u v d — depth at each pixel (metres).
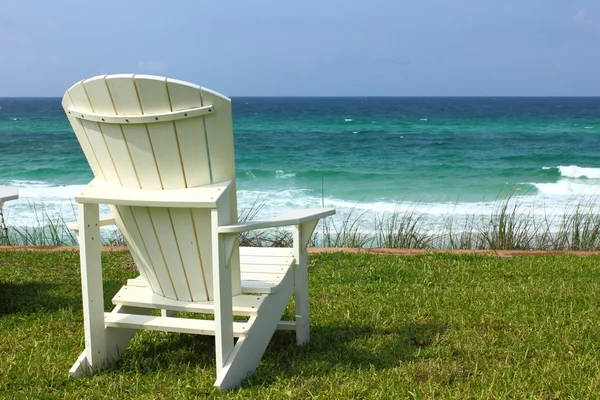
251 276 3.33
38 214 12.84
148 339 3.65
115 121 2.72
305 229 3.54
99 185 3.00
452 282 5.18
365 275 5.43
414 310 4.30
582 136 38.34
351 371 3.12
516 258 6.21
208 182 2.82
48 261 5.96
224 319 2.85
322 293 4.83
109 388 2.91
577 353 3.37
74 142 34.22
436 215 13.22
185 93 2.61
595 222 8.77
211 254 2.94
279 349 3.54
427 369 3.10
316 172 22.05
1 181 20.44
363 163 25.58
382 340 3.65
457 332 3.76
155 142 2.74
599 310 4.21
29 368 3.13
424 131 42.62
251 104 115.00
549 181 20.30
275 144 34.34
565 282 5.10
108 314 3.20
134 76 2.61
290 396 2.79
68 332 3.80
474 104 113.88
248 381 2.95
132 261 6.09
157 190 2.86
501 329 3.83
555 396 2.79
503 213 8.96
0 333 3.80
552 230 11.16
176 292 3.16
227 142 2.72
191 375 3.08
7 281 5.15
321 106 100.12
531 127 45.81
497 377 3.01
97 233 3.05
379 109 84.12
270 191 18.19
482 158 27.12
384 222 12.17
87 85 2.72
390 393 2.83
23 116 61.03
